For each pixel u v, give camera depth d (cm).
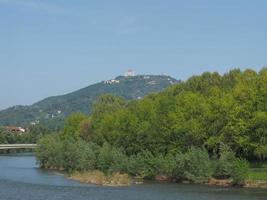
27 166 17488
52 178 12356
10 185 10356
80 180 11731
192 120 12506
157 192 9038
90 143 15638
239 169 10444
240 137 11531
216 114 12250
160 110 13825
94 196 8356
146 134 13975
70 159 14925
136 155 13275
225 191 9262
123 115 15362
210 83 16825
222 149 11394
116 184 10831
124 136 14900
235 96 12231
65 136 19738
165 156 12706
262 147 11119
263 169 11606
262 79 11994
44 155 16600
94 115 19000
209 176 11075
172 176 11631
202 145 12406
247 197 8225
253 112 11675
